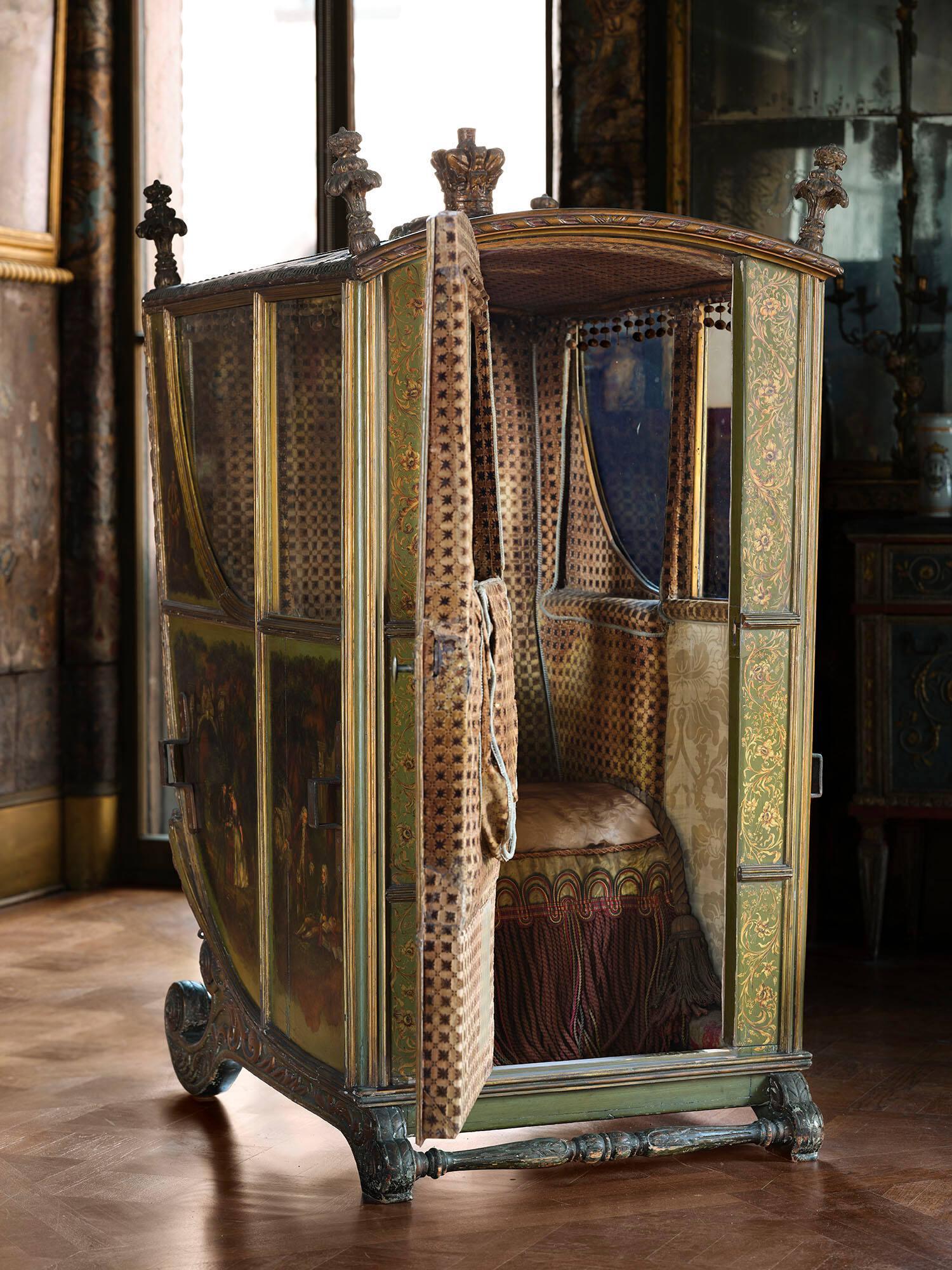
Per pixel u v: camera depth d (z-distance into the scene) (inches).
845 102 205.9
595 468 159.9
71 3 229.6
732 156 207.6
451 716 104.0
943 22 204.1
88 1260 113.2
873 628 195.2
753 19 206.1
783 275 129.3
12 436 226.1
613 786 153.2
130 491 237.3
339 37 223.9
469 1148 136.5
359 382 117.6
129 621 238.1
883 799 196.4
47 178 230.5
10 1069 156.2
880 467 209.2
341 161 117.6
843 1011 176.4
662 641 148.3
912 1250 115.2
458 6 219.9
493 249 121.9
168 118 232.7
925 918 207.8
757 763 131.6
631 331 156.6
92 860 236.8
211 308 135.6
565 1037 143.4
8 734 227.5
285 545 127.4
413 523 119.3
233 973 139.9
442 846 104.5
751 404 129.3
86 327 233.3
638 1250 115.2
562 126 209.9
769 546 130.9
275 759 129.7
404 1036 122.7
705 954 146.1
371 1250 115.0
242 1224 119.7
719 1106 132.5
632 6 206.2
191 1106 146.3
